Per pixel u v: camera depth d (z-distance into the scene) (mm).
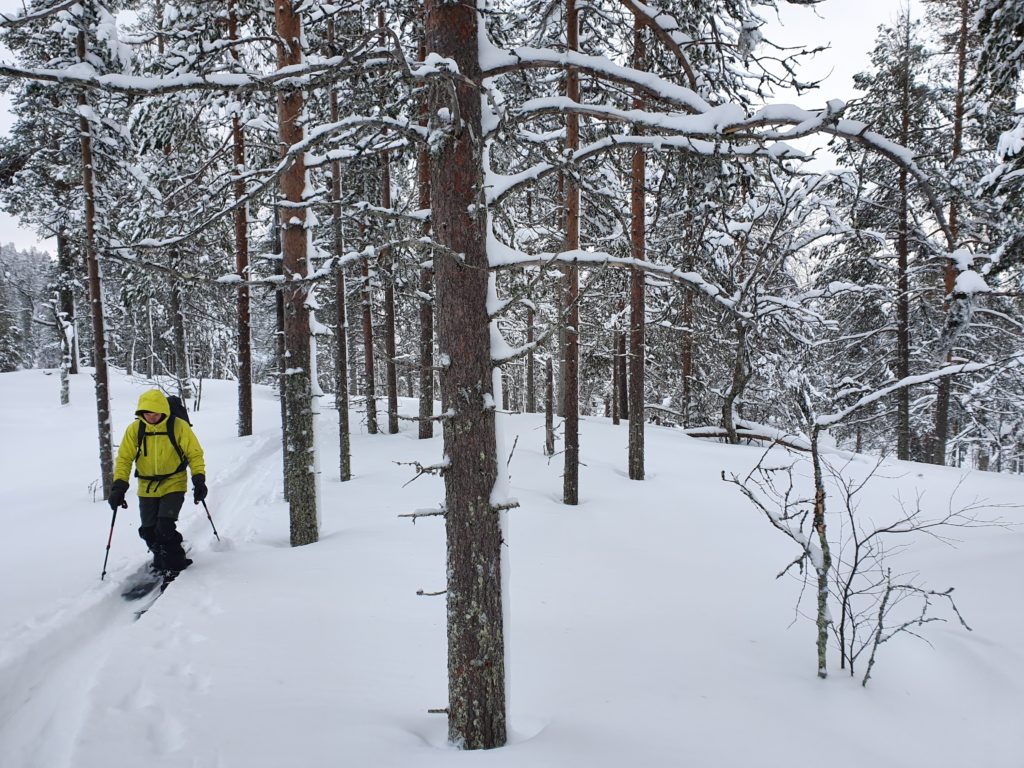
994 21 7023
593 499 9773
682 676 3936
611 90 8570
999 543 6168
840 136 3266
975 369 6066
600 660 4207
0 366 41094
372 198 12375
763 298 13461
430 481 10664
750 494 4211
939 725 3293
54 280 22594
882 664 4047
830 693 3656
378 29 3838
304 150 3785
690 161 5367
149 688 3449
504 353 3168
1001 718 3314
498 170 7375
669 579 6145
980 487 10609
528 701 3639
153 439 5797
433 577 5777
